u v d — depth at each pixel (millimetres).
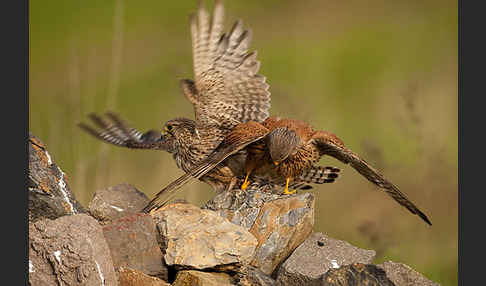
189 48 26844
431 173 17312
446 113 21531
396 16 30828
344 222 17953
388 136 21703
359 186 19094
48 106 20391
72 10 29469
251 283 10062
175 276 10453
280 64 26766
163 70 25250
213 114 12492
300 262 10469
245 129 11570
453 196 17203
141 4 30266
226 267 10281
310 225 11258
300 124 11992
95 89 23312
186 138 12484
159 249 10469
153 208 11125
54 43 27547
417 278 10375
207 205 11656
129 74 25219
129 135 13773
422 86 22594
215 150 12094
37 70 25531
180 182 10539
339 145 11445
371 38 28625
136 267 10234
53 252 9414
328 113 23141
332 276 9883
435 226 16953
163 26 28812
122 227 10359
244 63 12562
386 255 15641
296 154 11633
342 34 29234
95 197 11586
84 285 9289
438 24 29625
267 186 12359
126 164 17750
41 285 9398
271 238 10945
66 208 10625
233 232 10305
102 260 9523
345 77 25859
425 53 27219
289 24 29688
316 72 26219
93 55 26156
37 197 10336
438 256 16312
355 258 10703
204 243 10203
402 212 17688
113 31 28500
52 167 10992
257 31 28906
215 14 12266
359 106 23906
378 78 25625
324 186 19141
